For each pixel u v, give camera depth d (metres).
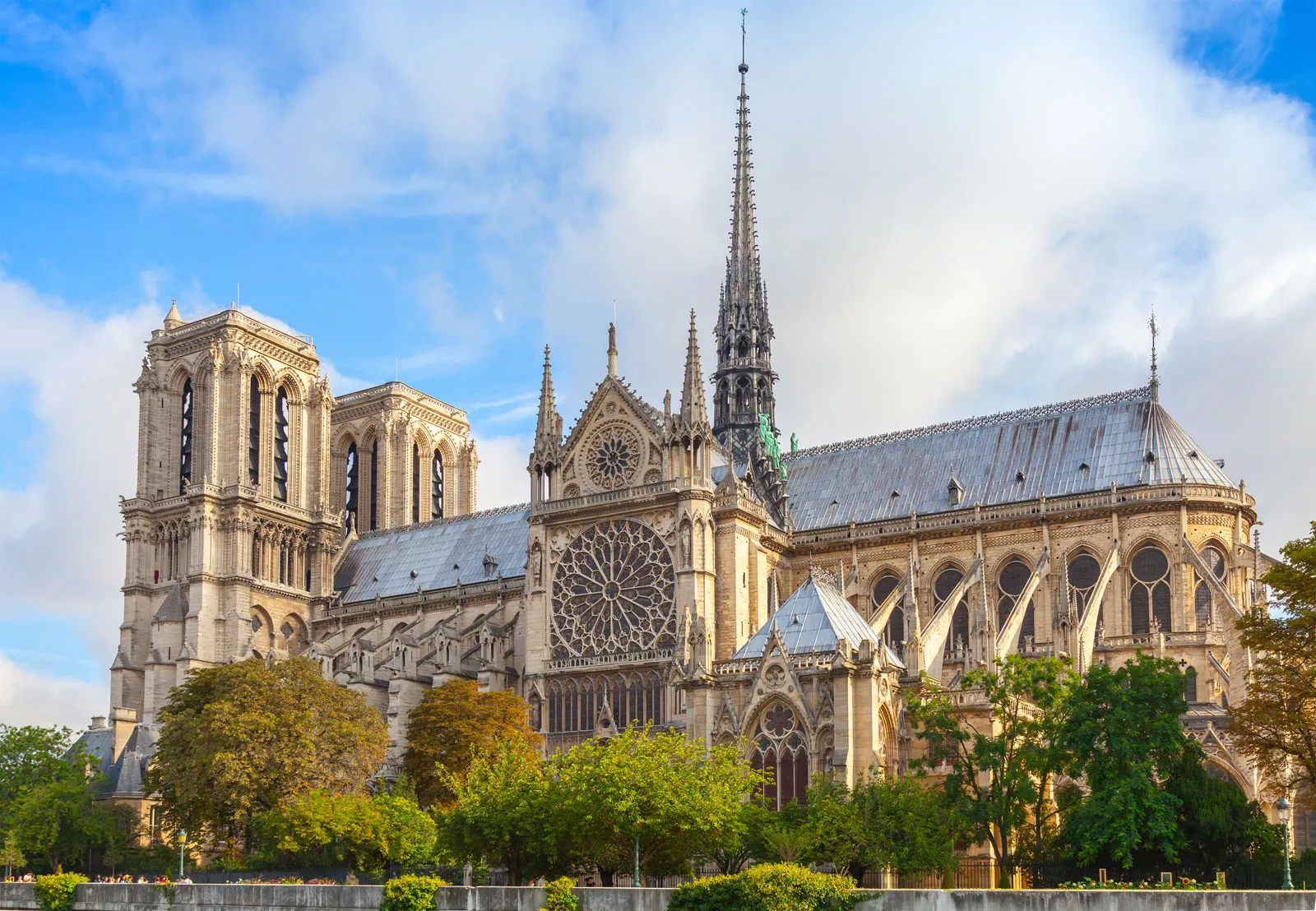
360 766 121.00
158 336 175.00
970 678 90.19
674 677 98.81
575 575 137.62
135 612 167.50
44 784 133.38
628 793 76.75
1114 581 128.50
